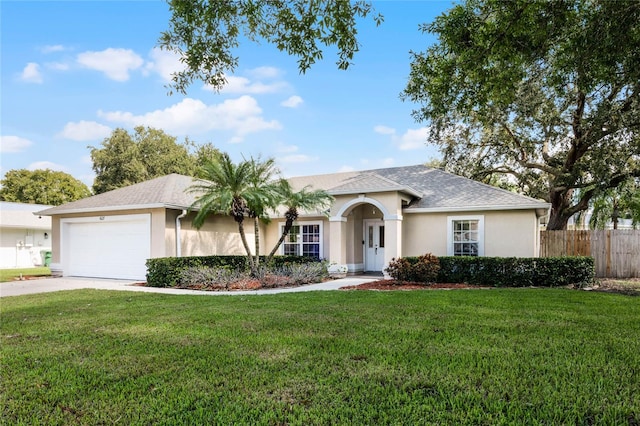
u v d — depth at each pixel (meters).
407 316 7.73
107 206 16.19
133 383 4.40
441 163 25.59
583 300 9.60
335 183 20.86
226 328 6.89
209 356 5.30
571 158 20.05
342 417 3.52
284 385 4.29
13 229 28.50
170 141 42.28
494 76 7.55
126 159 38.69
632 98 13.98
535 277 13.08
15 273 21.28
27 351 5.66
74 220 17.88
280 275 14.45
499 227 15.29
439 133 23.31
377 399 3.89
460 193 16.95
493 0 6.84
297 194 15.12
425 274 13.50
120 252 16.58
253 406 3.78
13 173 46.75
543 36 6.91
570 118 19.56
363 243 18.84
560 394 3.95
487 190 16.69
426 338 6.06
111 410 3.76
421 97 8.70
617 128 15.77
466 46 7.38
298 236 19.38
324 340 6.00
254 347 5.69
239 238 18.95
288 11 6.34
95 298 10.95
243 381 4.41
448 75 7.71
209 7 6.05
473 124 21.98
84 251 17.75
